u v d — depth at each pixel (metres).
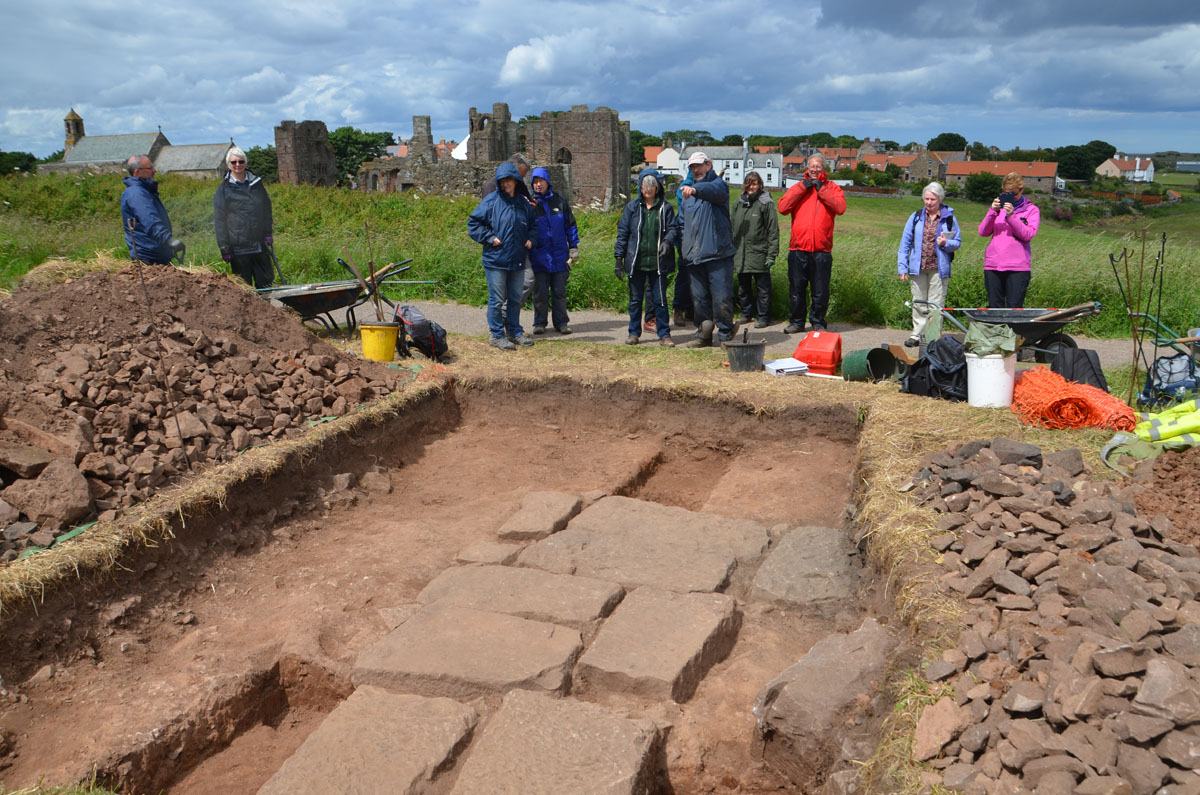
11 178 26.02
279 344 7.24
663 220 8.73
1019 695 2.70
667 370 7.50
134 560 4.32
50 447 4.89
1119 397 6.57
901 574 3.86
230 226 8.59
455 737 3.19
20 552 4.07
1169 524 3.67
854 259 11.77
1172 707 2.41
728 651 3.95
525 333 9.97
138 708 3.46
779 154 97.38
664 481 6.48
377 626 4.12
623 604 4.11
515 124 47.78
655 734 3.21
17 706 3.45
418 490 6.04
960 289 11.25
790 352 8.62
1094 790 2.29
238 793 3.29
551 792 2.83
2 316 5.84
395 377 7.35
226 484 5.01
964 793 2.48
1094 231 40.59
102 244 14.54
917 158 98.44
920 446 5.34
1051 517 3.81
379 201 23.22
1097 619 2.98
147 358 6.13
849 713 3.17
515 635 3.83
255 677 3.74
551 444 6.93
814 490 5.80
